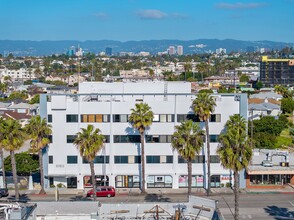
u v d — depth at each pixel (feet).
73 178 297.53
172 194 282.77
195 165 296.51
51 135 293.43
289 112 604.08
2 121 248.93
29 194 281.74
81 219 142.10
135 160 296.10
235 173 200.54
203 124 293.02
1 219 117.91
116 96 304.50
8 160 304.71
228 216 240.32
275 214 244.83
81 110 292.40
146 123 275.39
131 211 148.25
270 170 291.79
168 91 317.01
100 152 294.66
